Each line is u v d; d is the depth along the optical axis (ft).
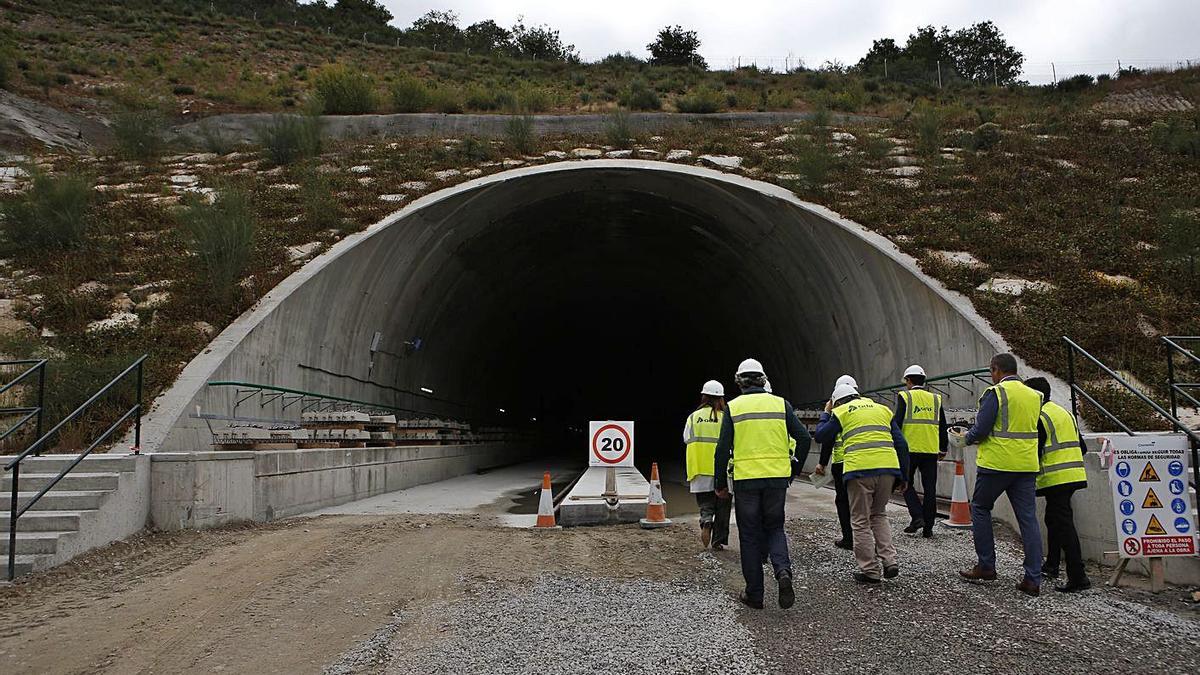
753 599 20.18
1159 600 21.02
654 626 18.70
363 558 26.66
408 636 18.22
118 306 48.16
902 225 57.77
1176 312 44.75
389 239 58.49
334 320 55.31
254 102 127.65
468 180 66.23
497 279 83.92
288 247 55.52
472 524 34.60
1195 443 21.61
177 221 57.26
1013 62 249.96
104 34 166.09
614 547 28.58
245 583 23.30
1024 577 21.48
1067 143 77.97
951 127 88.22
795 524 33.88
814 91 153.89
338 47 195.11
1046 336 43.29
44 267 53.31
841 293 62.59
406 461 57.36
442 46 232.53
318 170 70.54
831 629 18.54
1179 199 59.57
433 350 79.97
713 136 84.79
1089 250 53.57
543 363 134.00
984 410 21.94
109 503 28.19
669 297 102.27
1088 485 26.09
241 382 43.73
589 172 65.10
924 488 29.81
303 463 39.75
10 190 67.15
